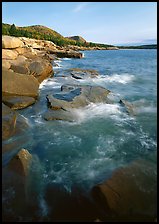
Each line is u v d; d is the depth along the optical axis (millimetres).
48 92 15562
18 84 13234
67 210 5566
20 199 5844
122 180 5941
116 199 5449
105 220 5262
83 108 11953
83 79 20922
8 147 7961
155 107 12969
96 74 23875
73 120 10531
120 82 20016
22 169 6574
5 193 5965
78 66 33688
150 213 5309
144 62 40812
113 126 10102
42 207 5656
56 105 11352
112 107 12422
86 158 7652
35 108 12094
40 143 8562
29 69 18312
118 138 9008
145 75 23688
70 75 22156
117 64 37406
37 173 6875
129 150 8109
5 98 12203
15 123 9375
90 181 6469
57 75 22047
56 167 7223
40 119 10633
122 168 6441
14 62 18625
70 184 6426
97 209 5531
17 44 25234
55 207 5660
